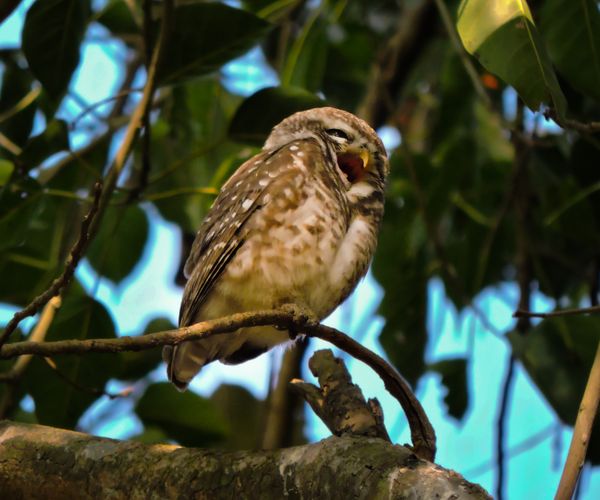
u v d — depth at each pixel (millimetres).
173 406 10648
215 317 9219
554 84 6938
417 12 13383
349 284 9406
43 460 7051
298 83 11281
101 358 9922
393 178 12523
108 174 9492
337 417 7477
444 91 12039
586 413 6461
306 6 13938
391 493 5793
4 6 9469
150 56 9680
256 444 12266
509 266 13414
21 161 9570
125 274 12297
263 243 8914
